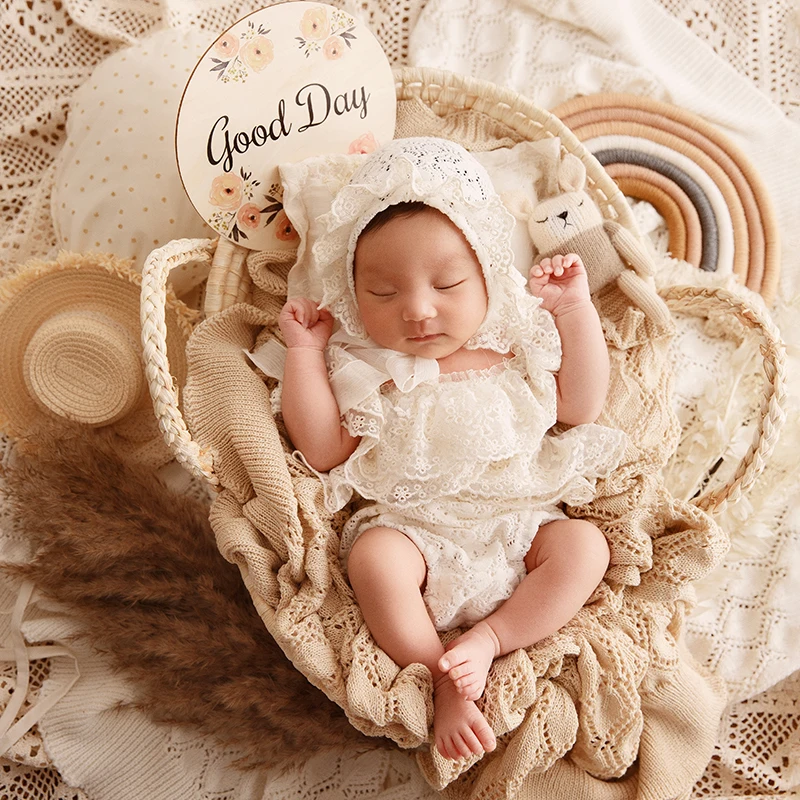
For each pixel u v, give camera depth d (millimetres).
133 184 1681
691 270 1755
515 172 1600
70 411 1647
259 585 1382
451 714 1268
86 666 1618
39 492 1521
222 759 1606
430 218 1363
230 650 1493
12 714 1585
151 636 1504
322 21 1509
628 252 1541
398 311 1392
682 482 1698
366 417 1430
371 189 1365
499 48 1858
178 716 1558
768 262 1831
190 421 1451
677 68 1896
